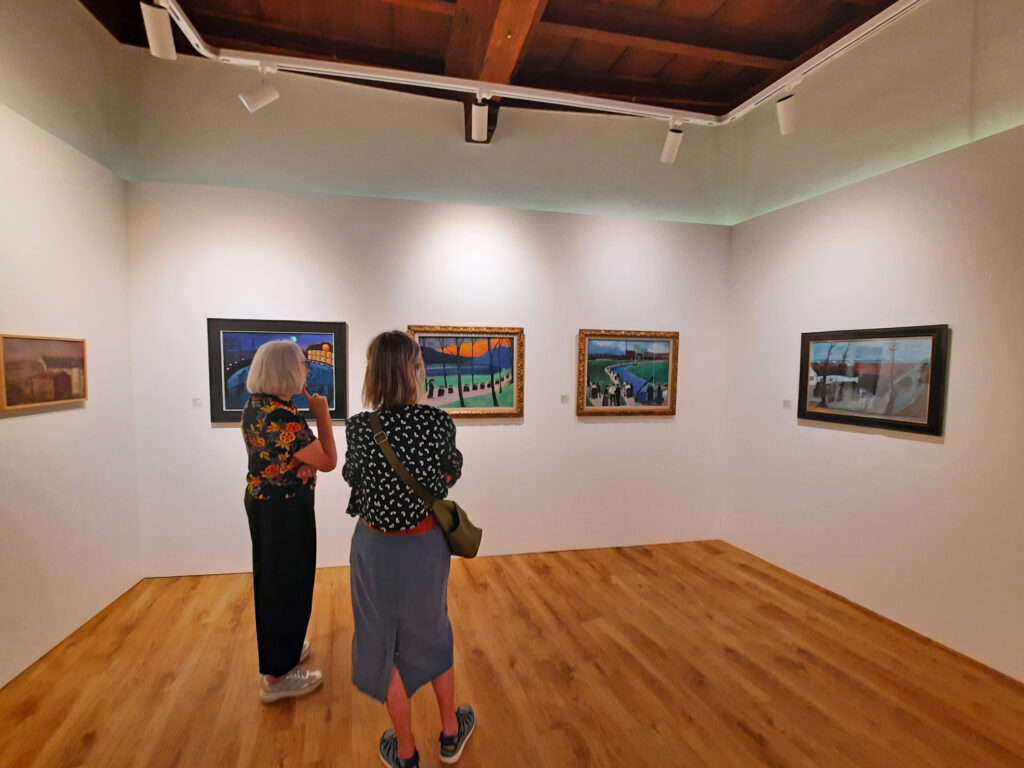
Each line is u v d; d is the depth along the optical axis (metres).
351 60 3.69
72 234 2.69
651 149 4.28
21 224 2.34
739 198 4.36
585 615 3.01
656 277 4.11
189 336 3.34
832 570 3.32
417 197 3.90
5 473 2.23
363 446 1.63
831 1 3.17
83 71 3.02
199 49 2.66
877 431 3.01
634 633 2.81
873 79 3.20
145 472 3.32
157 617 2.88
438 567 1.68
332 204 3.52
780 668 2.49
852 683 2.37
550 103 4.07
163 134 3.45
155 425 3.32
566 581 3.48
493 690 2.30
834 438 3.30
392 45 3.63
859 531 3.13
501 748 1.95
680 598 3.23
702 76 4.10
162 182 3.41
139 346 3.27
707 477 4.32
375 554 1.64
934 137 2.88
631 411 4.11
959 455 2.59
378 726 2.07
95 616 2.87
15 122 2.30
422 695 2.27
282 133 3.65
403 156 3.86
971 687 2.34
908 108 3.00
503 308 3.83
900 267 2.88
